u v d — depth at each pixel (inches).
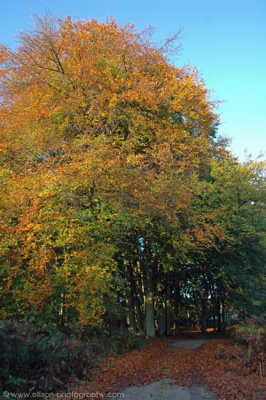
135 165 542.0
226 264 716.7
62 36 616.7
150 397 272.4
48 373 289.6
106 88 591.2
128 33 664.4
